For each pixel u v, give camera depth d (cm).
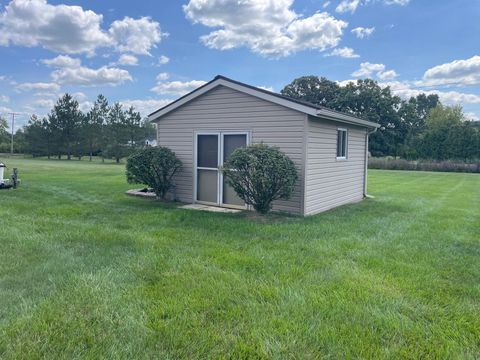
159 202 926
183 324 286
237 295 341
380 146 4088
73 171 2081
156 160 881
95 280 370
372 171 2802
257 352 251
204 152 898
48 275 383
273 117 784
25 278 374
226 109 852
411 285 374
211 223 661
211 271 403
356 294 347
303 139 749
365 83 4278
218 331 277
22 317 291
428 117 5362
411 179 1978
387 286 371
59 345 255
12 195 987
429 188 1471
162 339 265
